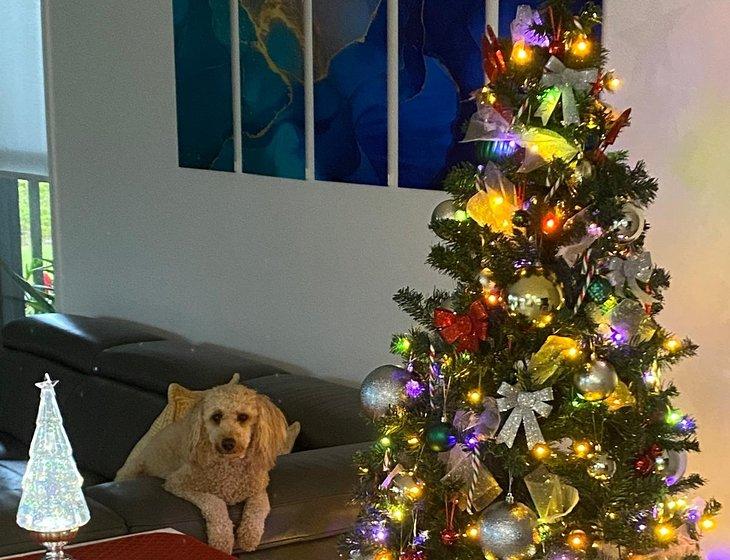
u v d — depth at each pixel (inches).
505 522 75.2
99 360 154.5
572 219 77.2
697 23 98.6
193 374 138.8
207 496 94.7
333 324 138.3
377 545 84.3
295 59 139.3
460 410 80.0
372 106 127.8
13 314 221.8
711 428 101.6
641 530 78.0
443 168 118.2
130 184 179.8
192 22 158.9
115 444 143.0
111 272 188.1
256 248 151.6
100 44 183.3
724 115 97.7
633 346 78.2
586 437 78.0
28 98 207.5
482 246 80.3
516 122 78.1
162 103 169.2
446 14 116.3
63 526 71.0
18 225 216.1
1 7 212.7
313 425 116.9
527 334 78.0
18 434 166.1
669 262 103.7
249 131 149.8
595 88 79.1
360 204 131.3
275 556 97.0
